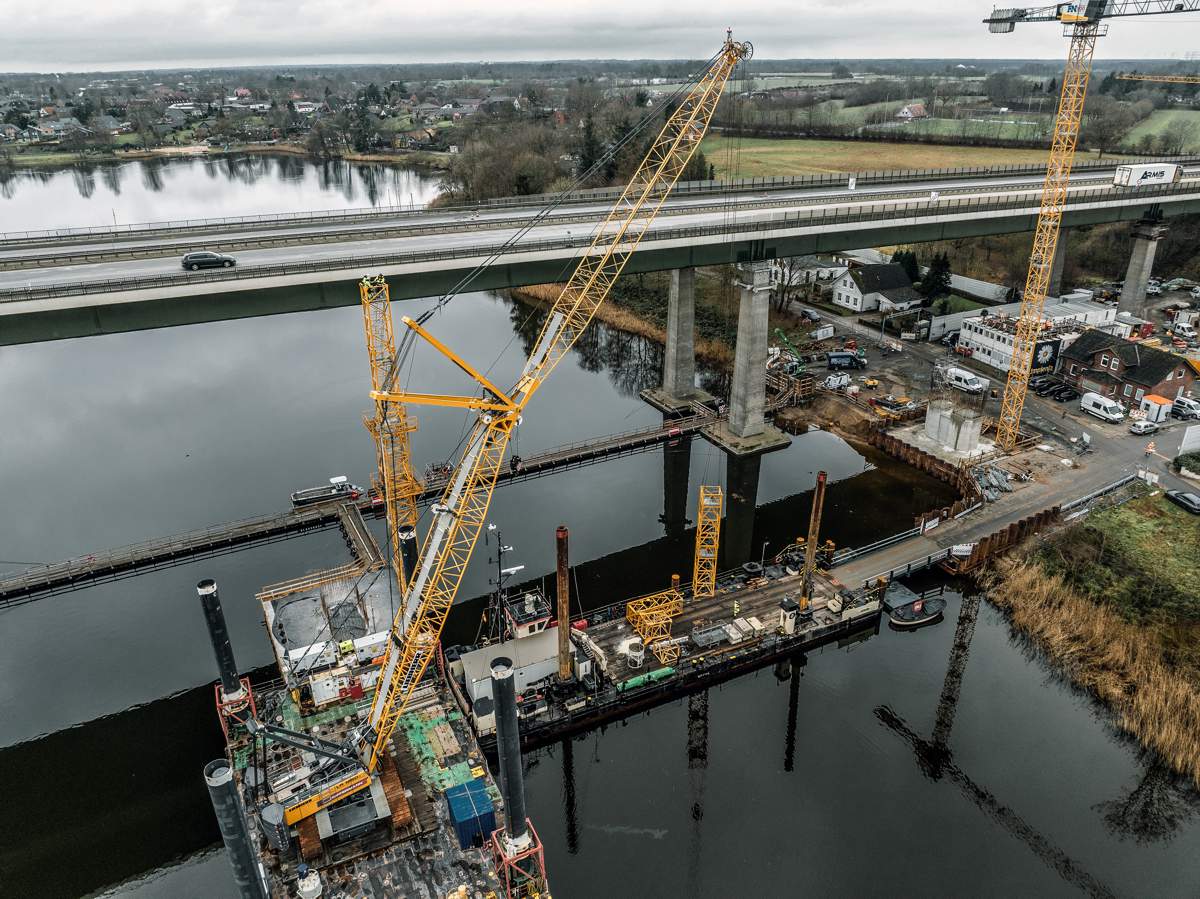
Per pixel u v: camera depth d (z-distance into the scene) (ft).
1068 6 322.55
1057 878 179.11
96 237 333.83
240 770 196.85
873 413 380.78
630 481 350.64
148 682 239.50
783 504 329.52
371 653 224.74
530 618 231.71
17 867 186.80
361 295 294.87
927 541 284.82
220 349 489.26
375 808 179.01
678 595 249.34
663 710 229.25
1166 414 360.07
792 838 189.57
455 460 355.15
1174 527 279.90
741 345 363.56
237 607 270.46
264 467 354.13
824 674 240.12
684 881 179.73
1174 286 517.55
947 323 466.70
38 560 292.61
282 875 170.81
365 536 295.48
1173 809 195.83
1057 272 486.79
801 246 359.66
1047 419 368.48
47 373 456.04
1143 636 235.81
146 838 193.06
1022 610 256.73
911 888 177.17
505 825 162.40
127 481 345.31
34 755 214.90
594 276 284.61
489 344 502.79
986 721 221.25
